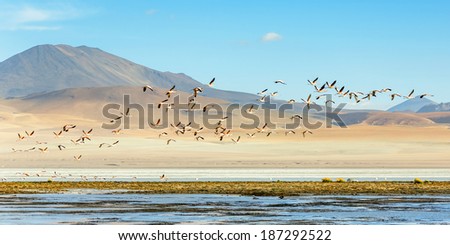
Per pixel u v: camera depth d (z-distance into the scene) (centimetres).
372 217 6009
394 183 9494
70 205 6862
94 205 6862
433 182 9612
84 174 12656
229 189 8612
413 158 19662
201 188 8750
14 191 8406
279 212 6328
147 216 6059
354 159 19350
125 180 10769
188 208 6619
